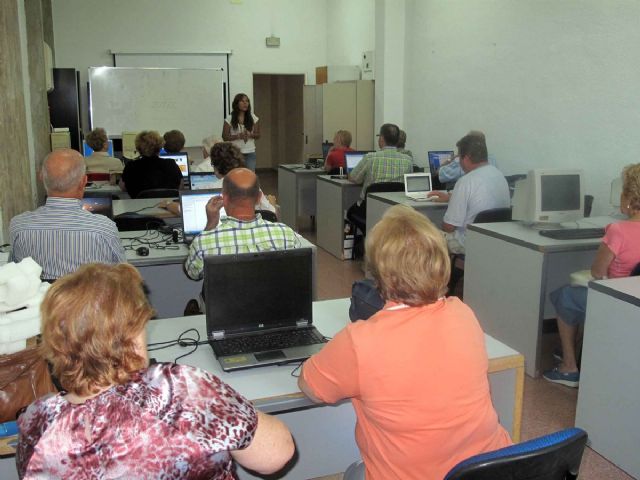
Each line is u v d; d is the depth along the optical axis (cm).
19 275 159
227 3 952
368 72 823
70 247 226
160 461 90
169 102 937
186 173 566
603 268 264
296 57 1000
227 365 165
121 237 344
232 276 177
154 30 927
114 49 916
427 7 648
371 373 125
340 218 554
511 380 178
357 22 889
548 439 115
